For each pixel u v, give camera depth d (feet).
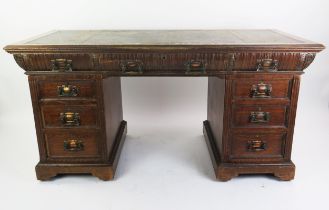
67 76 6.55
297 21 9.40
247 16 9.36
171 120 10.45
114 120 8.02
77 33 8.17
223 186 6.98
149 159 8.16
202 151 8.59
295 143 8.76
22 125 10.00
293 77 6.49
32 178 7.31
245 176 7.36
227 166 7.00
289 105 6.69
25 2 9.25
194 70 6.46
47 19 9.39
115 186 7.01
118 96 8.63
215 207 6.29
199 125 10.24
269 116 6.78
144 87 10.16
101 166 7.09
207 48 6.15
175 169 7.68
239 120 6.81
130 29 9.32
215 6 9.27
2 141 9.04
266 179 7.22
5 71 9.93
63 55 6.30
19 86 10.13
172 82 10.09
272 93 6.63
